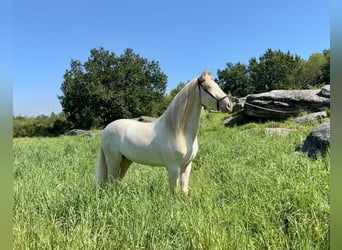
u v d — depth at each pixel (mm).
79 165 7445
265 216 3439
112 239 3309
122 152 4965
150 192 4691
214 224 3141
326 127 6578
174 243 3070
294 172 4695
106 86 43281
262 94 15203
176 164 4344
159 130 4480
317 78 56906
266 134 10953
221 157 7324
